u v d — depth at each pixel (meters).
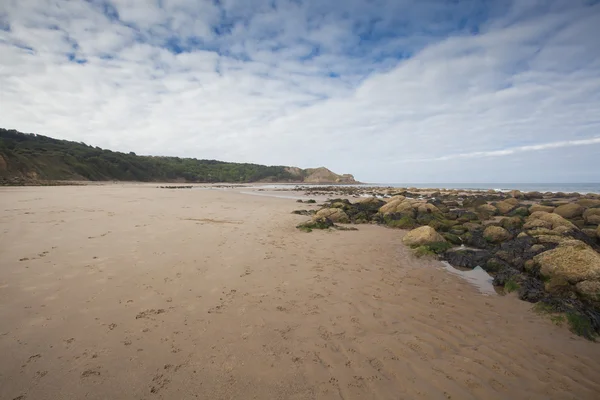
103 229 11.23
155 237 10.44
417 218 17.98
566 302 5.93
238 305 5.61
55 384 3.45
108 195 27.23
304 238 11.90
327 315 5.40
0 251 7.88
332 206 22.92
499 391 3.67
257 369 3.86
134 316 5.00
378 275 7.80
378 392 3.56
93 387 3.43
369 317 5.41
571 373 4.07
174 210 18.28
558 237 10.52
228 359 4.03
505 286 7.11
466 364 4.16
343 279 7.33
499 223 16.23
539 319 5.60
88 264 7.27
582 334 5.07
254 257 8.73
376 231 14.32
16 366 3.69
